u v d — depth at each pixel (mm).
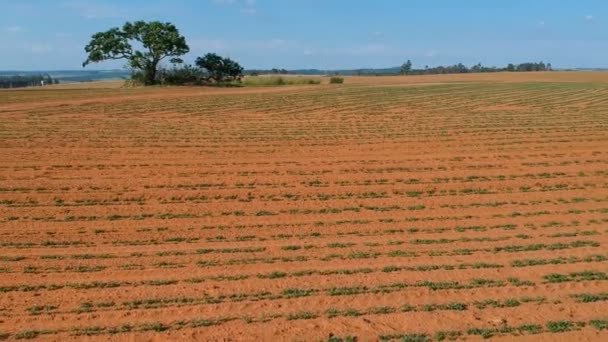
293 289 9094
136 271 9953
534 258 10500
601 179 16719
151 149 20453
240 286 9242
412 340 7453
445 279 9508
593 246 11227
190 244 11555
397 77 105125
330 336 7594
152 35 70250
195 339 7539
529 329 7770
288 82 76125
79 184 15805
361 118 30250
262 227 12641
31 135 22938
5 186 15453
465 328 7805
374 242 11562
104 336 7609
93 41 71312
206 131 24734
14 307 8484
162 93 52188
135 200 14625
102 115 31359
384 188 15781
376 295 8867
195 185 15883
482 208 14117
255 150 20453
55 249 11188
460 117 30406
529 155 19719
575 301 8641
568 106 37281
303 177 16766
